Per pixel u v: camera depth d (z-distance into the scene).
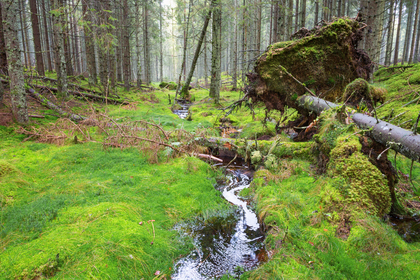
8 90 8.59
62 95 9.95
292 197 3.48
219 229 3.26
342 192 3.05
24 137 6.00
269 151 5.19
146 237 2.76
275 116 9.41
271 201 3.57
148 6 22.47
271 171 4.80
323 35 5.77
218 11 13.00
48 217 2.96
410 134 2.75
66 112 7.95
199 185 4.25
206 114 11.25
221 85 23.28
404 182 4.08
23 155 5.03
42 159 4.95
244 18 14.45
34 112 7.57
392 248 2.42
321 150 4.07
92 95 11.98
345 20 5.93
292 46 5.94
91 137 6.62
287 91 6.28
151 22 27.75
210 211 3.58
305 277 2.19
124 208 3.25
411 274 2.09
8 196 3.47
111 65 18.05
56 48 9.76
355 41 6.11
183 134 6.35
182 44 37.97
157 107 13.33
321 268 2.29
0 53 9.18
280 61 6.09
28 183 3.88
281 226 3.01
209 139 6.26
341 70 6.06
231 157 6.24
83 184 3.85
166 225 3.15
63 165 4.70
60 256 2.34
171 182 4.31
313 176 4.23
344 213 2.87
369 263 2.26
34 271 2.16
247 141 5.79
